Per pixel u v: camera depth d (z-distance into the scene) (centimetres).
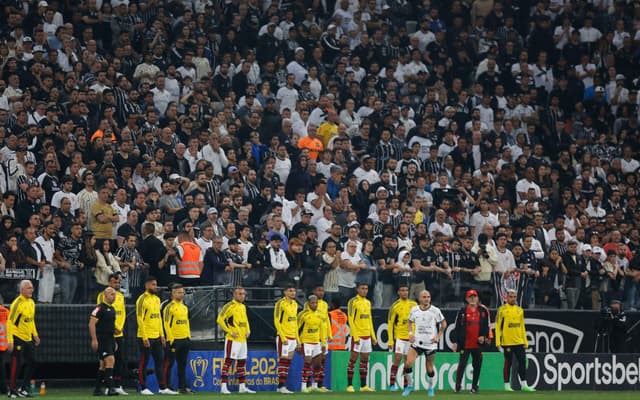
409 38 9375
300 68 8762
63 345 5931
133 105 7694
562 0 10456
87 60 7925
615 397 6269
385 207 7475
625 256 7762
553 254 7319
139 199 6644
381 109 8562
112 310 5628
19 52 7650
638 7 10375
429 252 6931
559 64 9931
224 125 7862
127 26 8469
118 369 5806
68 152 7019
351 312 6412
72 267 6006
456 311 6862
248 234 6700
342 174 7862
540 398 6053
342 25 9444
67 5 8481
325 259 6606
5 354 5875
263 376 6297
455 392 6462
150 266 6188
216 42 8669
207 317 6247
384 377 6569
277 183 7450
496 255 7038
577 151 9356
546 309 7169
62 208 6353
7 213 6444
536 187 8494
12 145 6800
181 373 5931
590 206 8650
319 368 6331
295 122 8294
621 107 9806
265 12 9119
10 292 5844
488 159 8631
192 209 6569
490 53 9462
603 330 7262
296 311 6234
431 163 8331
